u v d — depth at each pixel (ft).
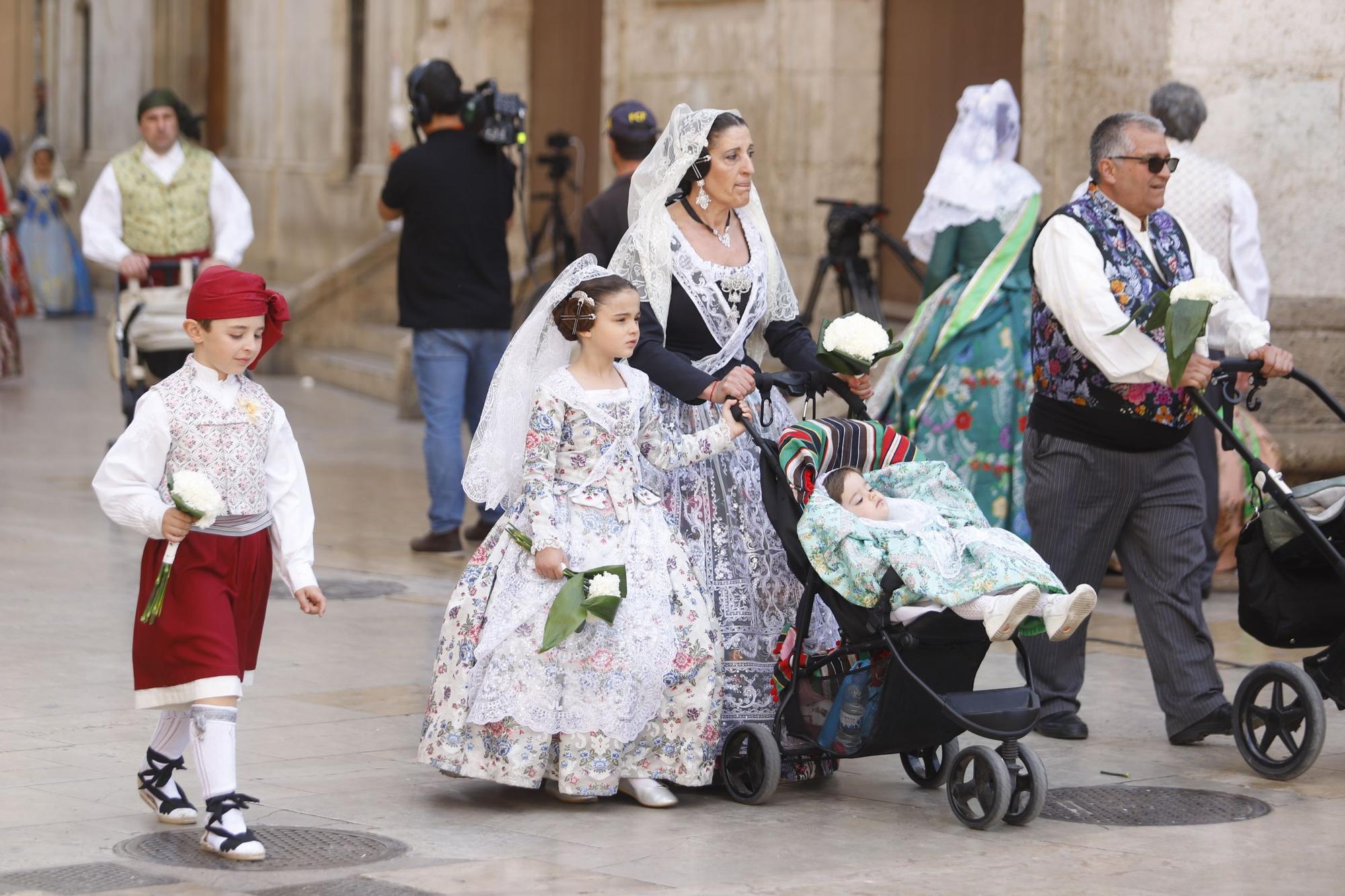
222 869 19.42
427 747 22.50
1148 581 26.40
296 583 21.03
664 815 22.26
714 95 58.08
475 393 42.06
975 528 22.31
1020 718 21.62
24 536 41.50
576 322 22.76
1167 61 41.50
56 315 102.17
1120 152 25.59
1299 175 41.78
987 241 36.96
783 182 55.57
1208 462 36.42
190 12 113.39
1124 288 25.62
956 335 36.96
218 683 19.93
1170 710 26.21
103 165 122.21
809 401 25.05
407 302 41.11
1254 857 20.51
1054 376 26.55
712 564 23.63
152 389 20.70
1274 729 24.35
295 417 65.36
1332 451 41.42
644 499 23.06
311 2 95.76
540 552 22.17
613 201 36.73
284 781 23.30
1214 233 34.47
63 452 54.85
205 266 45.39
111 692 27.61
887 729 21.86
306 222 96.58
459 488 41.22
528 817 21.99
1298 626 24.82
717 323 24.34
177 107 45.85
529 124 71.82
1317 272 41.96
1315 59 41.47
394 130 85.40
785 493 22.67
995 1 50.90
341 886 18.84
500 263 41.39
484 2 71.26
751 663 23.36
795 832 21.50
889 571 21.58
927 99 53.42
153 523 19.90
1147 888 19.20
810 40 54.49
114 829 20.89
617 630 22.24
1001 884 19.31
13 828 20.79
